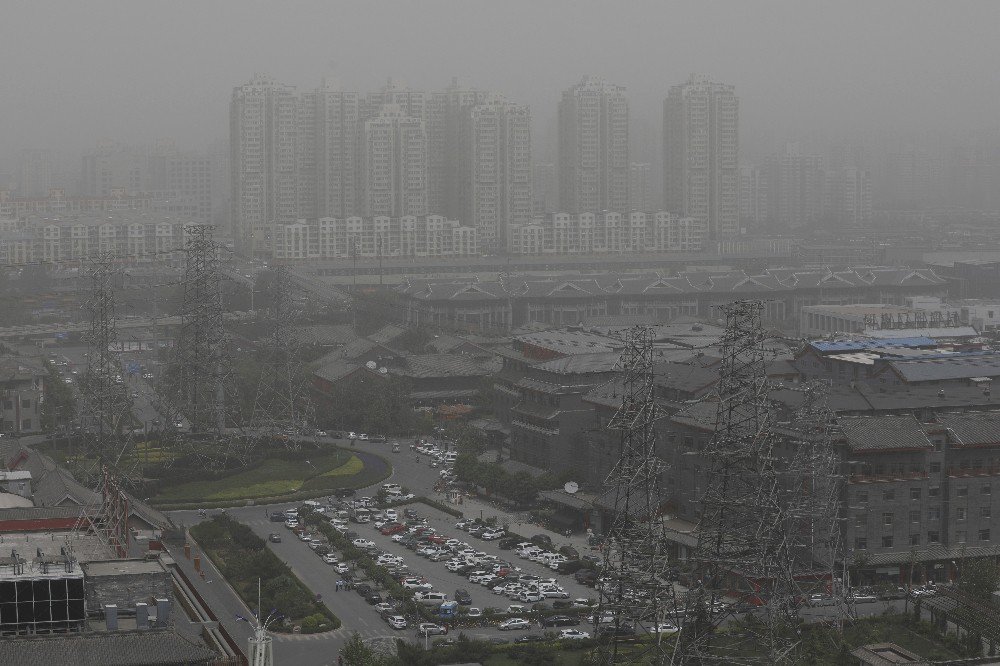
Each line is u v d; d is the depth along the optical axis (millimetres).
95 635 195125
